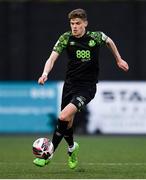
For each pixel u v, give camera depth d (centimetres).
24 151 3550
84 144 4059
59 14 4791
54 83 4703
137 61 4750
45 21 4791
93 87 2358
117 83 4672
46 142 2255
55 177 2177
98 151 3534
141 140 4372
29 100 4716
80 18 2308
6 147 3841
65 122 2275
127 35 4762
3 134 4809
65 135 2395
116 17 4756
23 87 4716
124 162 2841
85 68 2342
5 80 4797
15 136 4741
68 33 2355
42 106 4712
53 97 4703
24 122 4734
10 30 4791
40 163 2253
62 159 3055
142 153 3381
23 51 4784
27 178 2152
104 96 4684
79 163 2788
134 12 4756
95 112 4703
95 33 2348
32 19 4791
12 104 4734
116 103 4675
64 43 2344
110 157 3139
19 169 2505
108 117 4697
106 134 4703
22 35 4791
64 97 2378
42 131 4722
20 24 4791
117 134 4700
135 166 2622
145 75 4744
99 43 2347
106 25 4762
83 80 2347
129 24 4756
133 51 4753
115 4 4762
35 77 4797
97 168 2531
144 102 4656
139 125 4672
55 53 2334
